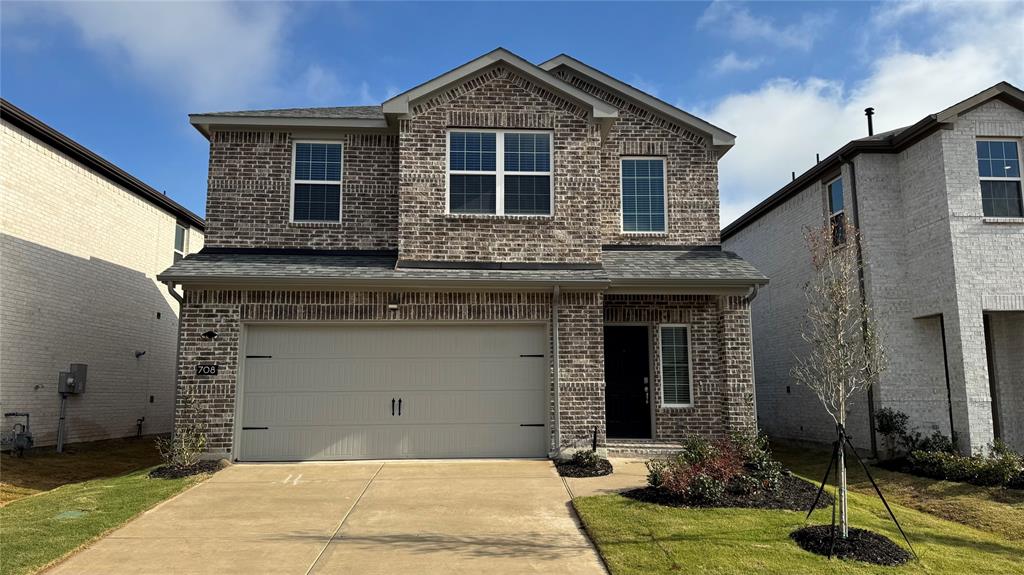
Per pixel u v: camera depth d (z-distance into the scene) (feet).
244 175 40.68
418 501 28.22
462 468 34.32
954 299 39.34
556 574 20.18
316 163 41.57
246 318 36.14
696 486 27.22
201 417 35.32
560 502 27.99
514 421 37.11
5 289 41.14
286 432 36.11
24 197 42.83
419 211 38.22
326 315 36.42
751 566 20.34
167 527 24.80
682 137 45.03
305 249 40.42
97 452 46.52
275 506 27.53
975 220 39.93
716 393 41.01
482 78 39.68
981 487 33.58
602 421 36.35
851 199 45.34
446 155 38.93
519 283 36.14
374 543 22.97
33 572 20.29
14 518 25.71
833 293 25.08
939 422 42.09
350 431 36.40
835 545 21.71
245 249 39.93
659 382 41.39
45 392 44.86
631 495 28.30
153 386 59.67
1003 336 44.04
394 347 37.14
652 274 38.32
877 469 40.34
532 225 38.65
